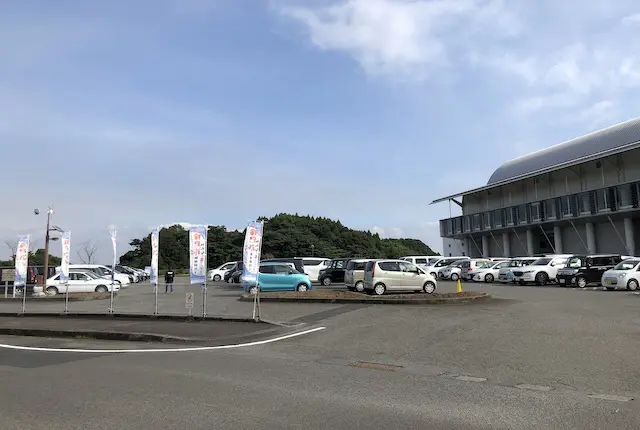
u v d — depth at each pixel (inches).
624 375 269.0
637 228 1619.1
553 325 449.4
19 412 219.3
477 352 344.8
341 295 769.6
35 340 487.8
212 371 303.7
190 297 590.6
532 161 2206.0
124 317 620.4
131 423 201.6
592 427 188.2
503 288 1026.7
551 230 1974.7
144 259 2970.0
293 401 230.2
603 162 1732.3
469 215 2315.5
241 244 3002.0
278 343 418.0
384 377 279.6
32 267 1149.7
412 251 4200.3
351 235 3676.2
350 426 193.3
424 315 554.9
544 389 245.6
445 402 225.5
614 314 516.7
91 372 308.7
